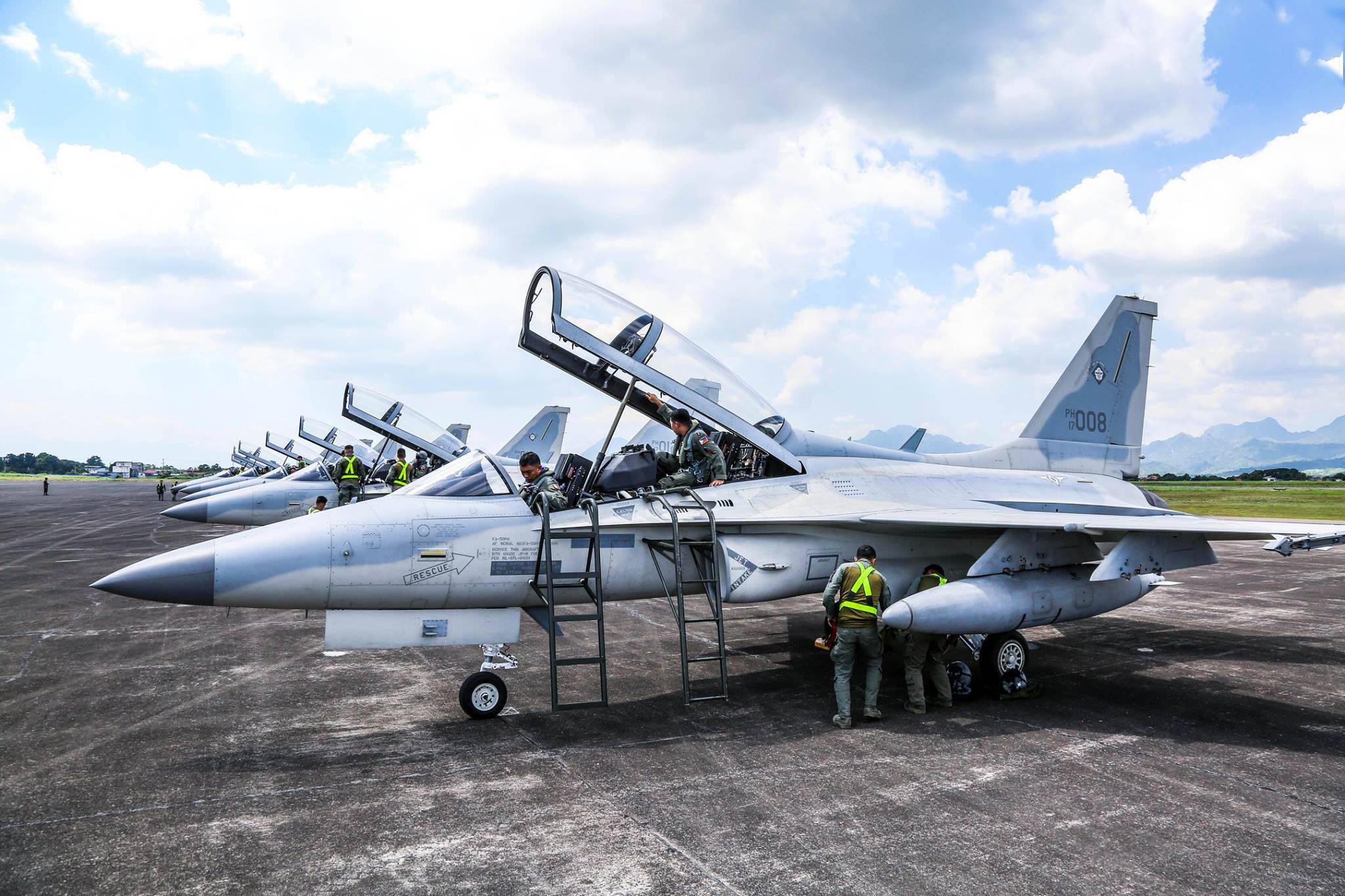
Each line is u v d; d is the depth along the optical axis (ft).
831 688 24.54
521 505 22.65
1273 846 13.51
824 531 25.53
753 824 14.21
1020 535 24.98
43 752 18.21
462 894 11.71
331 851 13.12
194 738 19.20
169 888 11.89
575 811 14.78
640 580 23.50
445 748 18.47
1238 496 173.58
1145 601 41.91
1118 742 19.22
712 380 26.35
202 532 82.89
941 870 12.50
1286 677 26.08
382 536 20.68
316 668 26.61
